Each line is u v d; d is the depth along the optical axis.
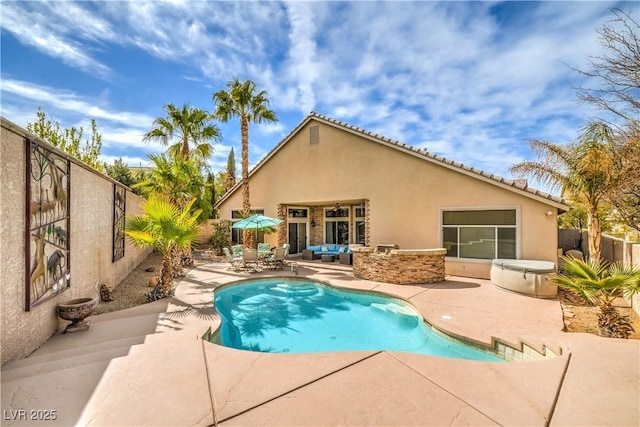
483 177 11.77
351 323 8.57
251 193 20.06
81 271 7.55
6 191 4.53
